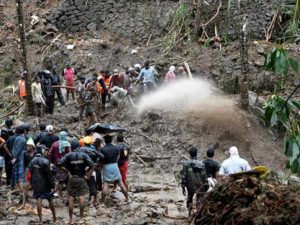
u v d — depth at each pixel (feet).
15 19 110.11
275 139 77.05
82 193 45.80
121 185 51.67
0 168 54.65
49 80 80.33
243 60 79.05
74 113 82.07
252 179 27.78
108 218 47.85
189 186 44.91
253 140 75.56
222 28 98.02
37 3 112.37
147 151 73.56
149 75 81.87
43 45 104.27
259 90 88.07
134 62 96.89
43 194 45.60
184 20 98.99
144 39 102.27
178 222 46.70
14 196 52.85
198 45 96.37
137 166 71.00
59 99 85.10
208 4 99.19
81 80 76.69
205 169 45.52
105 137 51.37
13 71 101.91
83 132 74.69
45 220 46.88
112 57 98.58
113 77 83.20
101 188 53.52
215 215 27.50
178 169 70.74
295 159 24.39
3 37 107.45
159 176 68.33
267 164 73.51
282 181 29.91
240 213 26.71
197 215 28.40
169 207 51.06
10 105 91.25
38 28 106.52
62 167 45.80
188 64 92.84
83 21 106.73
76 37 105.29
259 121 77.51
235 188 27.61
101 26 105.91
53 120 77.25
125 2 106.32
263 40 97.04
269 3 99.40
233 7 97.96
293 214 25.82
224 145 75.31
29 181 47.26
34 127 75.05
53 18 107.65
